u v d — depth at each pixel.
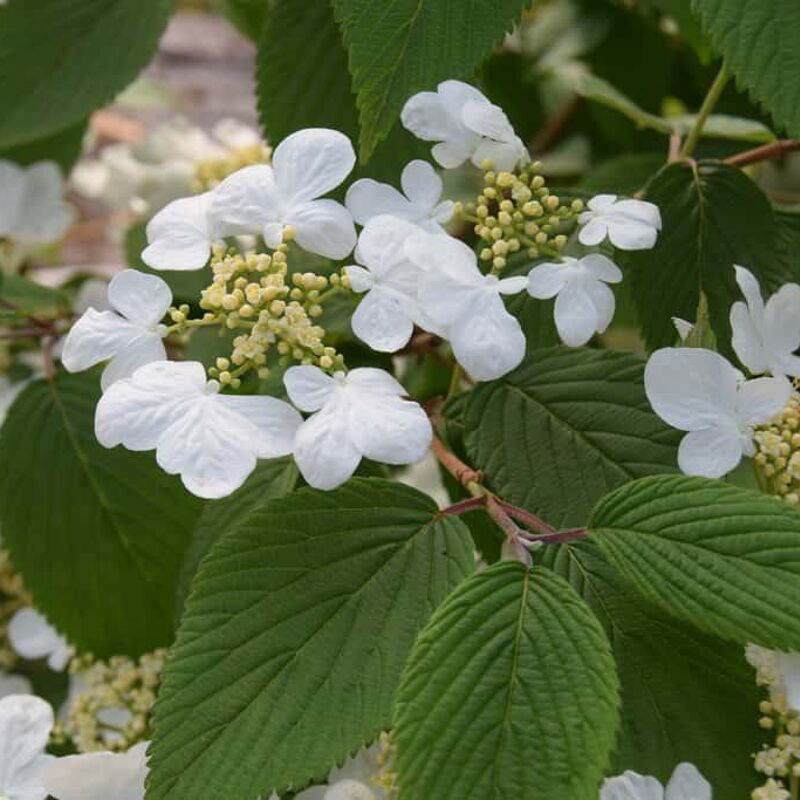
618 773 0.45
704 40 0.59
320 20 0.52
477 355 0.43
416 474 0.71
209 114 1.14
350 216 0.45
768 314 0.45
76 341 0.44
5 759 0.49
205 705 0.43
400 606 0.43
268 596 0.43
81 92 0.58
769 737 0.45
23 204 0.68
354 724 0.42
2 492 0.56
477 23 0.45
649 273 0.51
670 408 0.44
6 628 0.64
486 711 0.40
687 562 0.41
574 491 0.46
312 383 0.43
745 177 0.51
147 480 0.56
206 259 0.45
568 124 0.76
